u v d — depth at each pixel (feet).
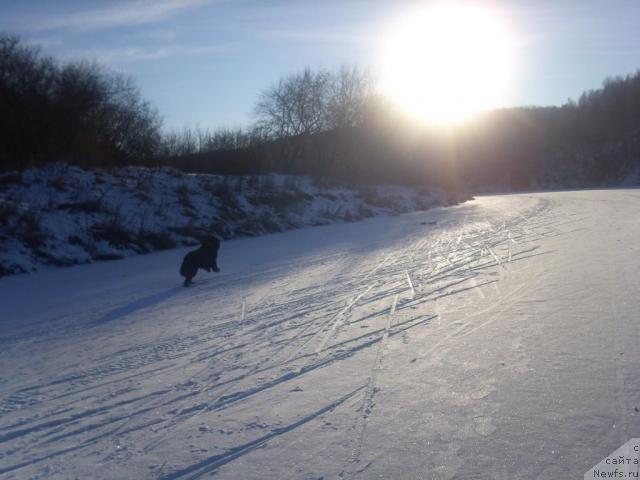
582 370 20.97
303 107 146.20
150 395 21.44
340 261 54.60
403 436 16.74
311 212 105.60
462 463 15.05
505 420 17.31
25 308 40.68
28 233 64.08
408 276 43.60
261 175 118.93
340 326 29.73
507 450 15.55
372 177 150.92
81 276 54.65
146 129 120.26
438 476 14.51
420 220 102.58
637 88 340.80
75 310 39.17
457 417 17.75
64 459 16.65
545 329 26.45
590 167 317.83
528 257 48.88
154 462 16.15
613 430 16.29
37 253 61.82
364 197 129.18
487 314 30.01
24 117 89.76
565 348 23.57
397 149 162.30
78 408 20.61
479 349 24.17
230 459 16.05
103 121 107.04
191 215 84.28
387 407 18.83
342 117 148.97
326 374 22.39
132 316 36.24
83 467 16.10
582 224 75.61
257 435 17.42
